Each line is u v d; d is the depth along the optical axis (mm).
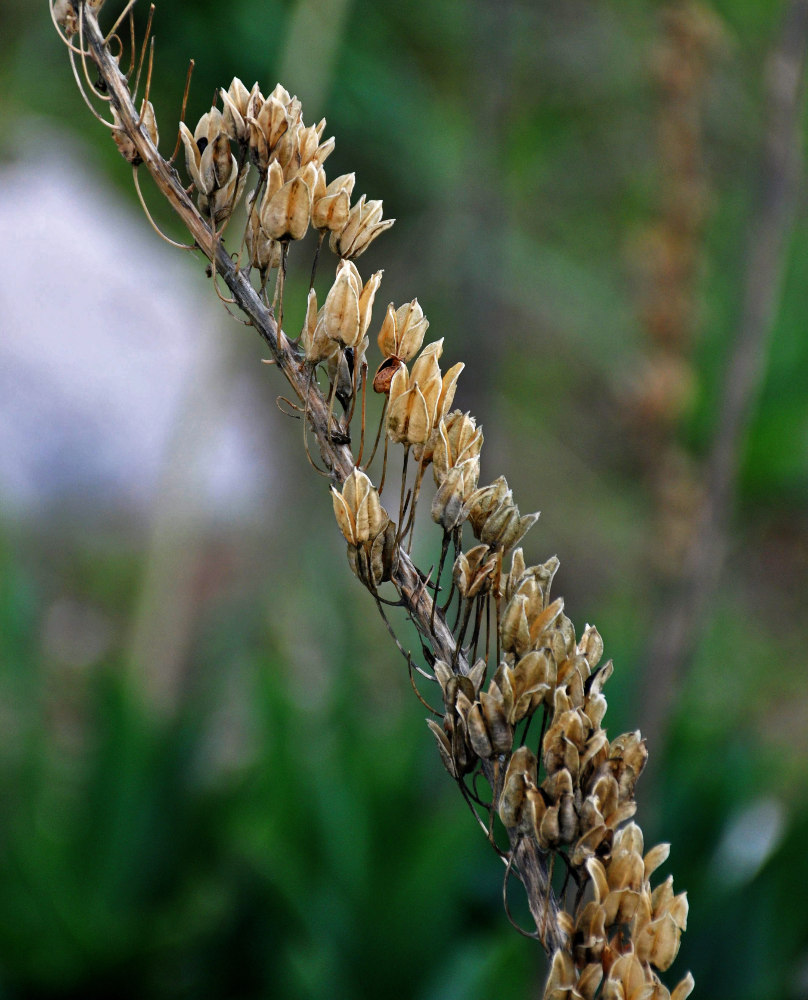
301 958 1047
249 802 1241
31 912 1084
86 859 1224
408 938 1062
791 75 818
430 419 492
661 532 913
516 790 484
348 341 491
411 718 1320
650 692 908
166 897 1229
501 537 493
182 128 496
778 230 839
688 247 1040
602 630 1388
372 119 1642
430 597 495
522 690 486
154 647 1427
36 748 1307
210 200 498
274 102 495
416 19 1628
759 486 1654
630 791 488
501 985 935
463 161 1514
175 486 1446
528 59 1707
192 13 1352
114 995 1117
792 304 1687
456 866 1075
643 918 482
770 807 1199
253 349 1559
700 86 1035
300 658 1667
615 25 1654
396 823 1161
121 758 1241
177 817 1244
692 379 1026
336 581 1758
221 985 1119
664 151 1048
